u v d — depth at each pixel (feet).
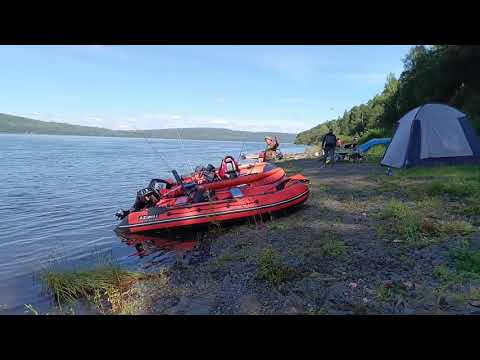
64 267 21.91
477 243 17.04
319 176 47.70
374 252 17.54
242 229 27.14
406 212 23.48
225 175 36.99
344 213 26.96
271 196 28.84
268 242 22.31
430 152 40.01
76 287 17.65
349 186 37.91
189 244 25.86
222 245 23.84
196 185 33.35
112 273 19.15
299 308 12.76
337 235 21.48
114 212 39.68
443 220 21.56
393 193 31.40
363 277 14.79
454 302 11.64
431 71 90.02
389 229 21.17
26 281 19.86
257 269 17.30
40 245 27.45
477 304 11.36
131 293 17.10
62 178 70.64
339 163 62.80
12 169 86.12
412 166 40.50
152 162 112.78
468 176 32.37
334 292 13.69
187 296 15.57
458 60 78.38
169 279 18.37
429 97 90.12
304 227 24.62
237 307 13.51
